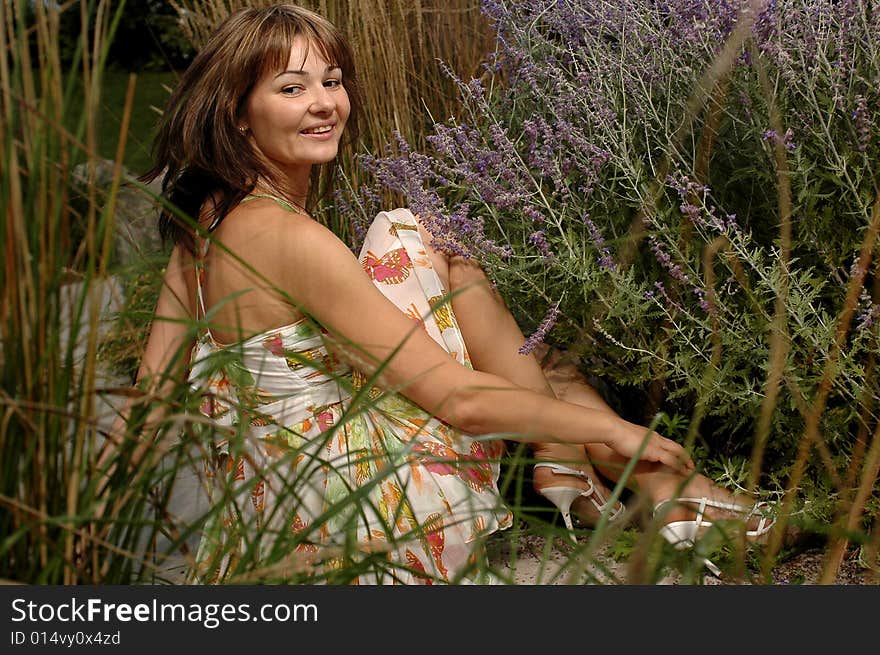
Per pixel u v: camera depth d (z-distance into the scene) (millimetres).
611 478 2039
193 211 1959
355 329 1773
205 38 2957
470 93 2477
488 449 1934
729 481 1979
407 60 3006
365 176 2822
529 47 2553
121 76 7141
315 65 1881
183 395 1294
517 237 2271
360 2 2785
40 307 1070
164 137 1973
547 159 2162
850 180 1891
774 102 1967
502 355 2137
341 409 1805
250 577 1147
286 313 1789
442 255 2139
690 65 2219
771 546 1236
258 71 1854
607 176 2236
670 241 2000
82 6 1085
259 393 1789
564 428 1819
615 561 1984
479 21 3104
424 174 2230
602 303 2100
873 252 1951
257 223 1801
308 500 1737
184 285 1938
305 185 2057
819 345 1863
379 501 1759
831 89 1985
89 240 1097
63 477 1112
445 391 1775
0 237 1046
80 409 1125
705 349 2051
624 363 2184
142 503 1160
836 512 1893
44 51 1081
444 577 1760
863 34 2035
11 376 1067
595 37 2420
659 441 1868
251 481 1185
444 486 1788
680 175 2127
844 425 1942
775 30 1910
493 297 2139
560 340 2209
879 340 1829
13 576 1099
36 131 1067
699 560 1140
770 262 2109
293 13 1900
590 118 2170
